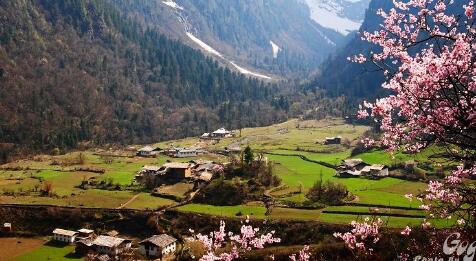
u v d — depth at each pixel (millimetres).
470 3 15750
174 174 112938
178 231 84500
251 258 59469
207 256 24000
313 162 128875
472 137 14805
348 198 83938
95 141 181875
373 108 16531
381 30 18406
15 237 87188
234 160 114062
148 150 157125
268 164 107125
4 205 94375
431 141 16156
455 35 16047
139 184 111125
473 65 14453
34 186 110125
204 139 190250
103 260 73250
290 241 71625
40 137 170125
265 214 82125
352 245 23062
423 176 91375
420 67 14602
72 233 84750
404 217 67188
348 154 134250
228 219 82562
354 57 19219
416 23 17609
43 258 76438
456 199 18375
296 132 189125
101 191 106188
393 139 18266
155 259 75875
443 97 15352
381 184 93250
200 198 95562
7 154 151125
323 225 72125
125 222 89938
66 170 129250
